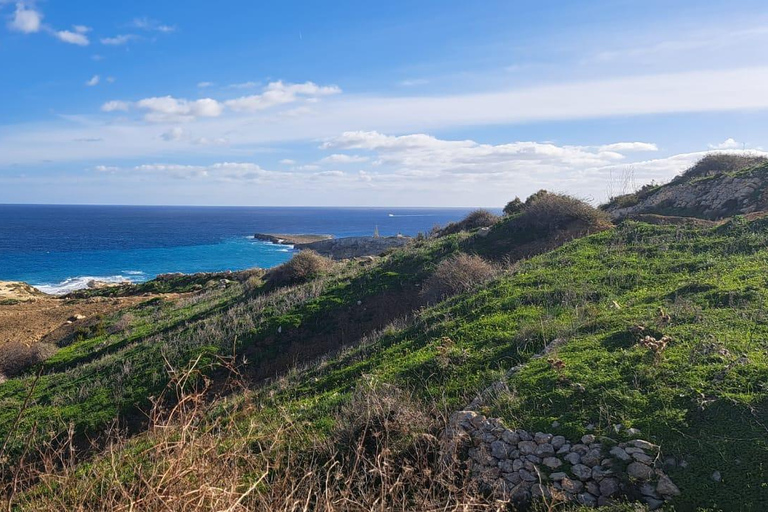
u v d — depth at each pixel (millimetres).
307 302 15859
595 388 5691
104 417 10875
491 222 24547
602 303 9016
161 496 3381
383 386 7117
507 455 5180
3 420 11344
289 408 7879
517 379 6332
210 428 4676
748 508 3977
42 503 4332
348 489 4484
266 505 3939
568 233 17391
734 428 4645
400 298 15328
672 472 4457
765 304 7195
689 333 6562
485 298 10844
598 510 4367
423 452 5504
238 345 13836
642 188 23344
